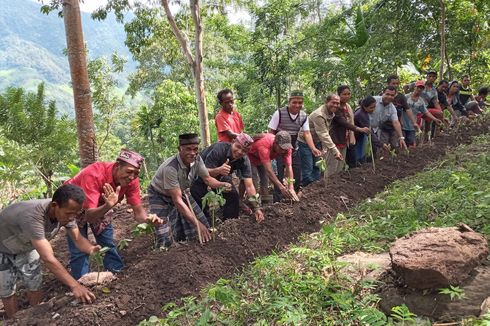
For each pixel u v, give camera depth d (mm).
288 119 6977
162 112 24281
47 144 9500
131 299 4102
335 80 15508
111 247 5281
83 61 8672
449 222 4664
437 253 3467
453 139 10328
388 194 6672
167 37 16250
